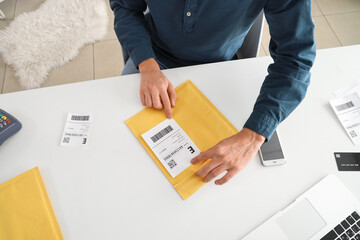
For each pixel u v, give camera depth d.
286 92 0.70
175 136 0.73
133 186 0.66
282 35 0.74
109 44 1.93
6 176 0.68
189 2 0.71
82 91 0.81
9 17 2.00
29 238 0.60
